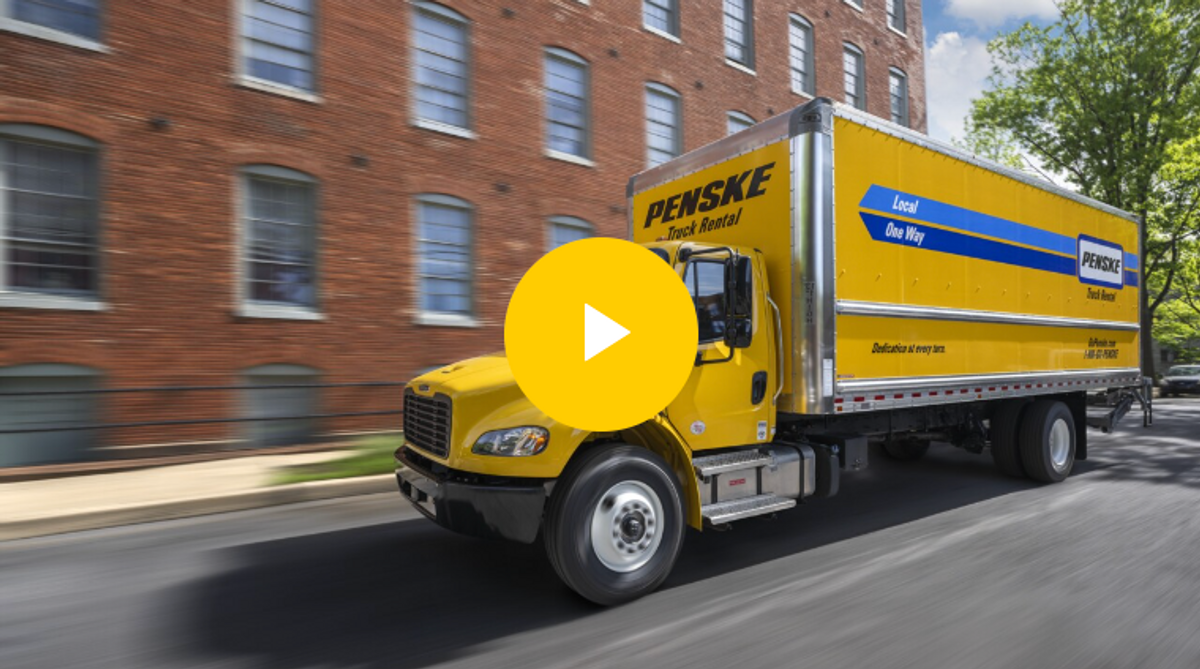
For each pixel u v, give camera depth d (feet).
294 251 30.42
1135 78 76.28
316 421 30.22
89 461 24.91
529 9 38.19
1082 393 25.94
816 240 15.58
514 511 12.16
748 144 17.19
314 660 10.41
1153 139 76.33
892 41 63.98
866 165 16.87
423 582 13.82
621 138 42.29
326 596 13.05
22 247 24.44
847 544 16.34
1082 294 25.48
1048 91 79.92
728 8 49.75
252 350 28.86
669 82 44.96
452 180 34.94
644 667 10.07
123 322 25.91
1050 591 13.03
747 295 14.65
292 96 29.99
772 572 14.34
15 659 10.43
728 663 10.16
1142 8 74.49
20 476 21.62
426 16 34.60
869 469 26.43
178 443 26.91
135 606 12.57
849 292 16.29
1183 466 27.17
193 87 27.61
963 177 19.99
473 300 35.88
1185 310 119.24
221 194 28.19
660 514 13.16
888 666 10.01
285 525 18.15
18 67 24.11
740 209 17.25
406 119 33.53
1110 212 27.50
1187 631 11.21
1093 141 78.18
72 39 25.08
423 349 33.88
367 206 32.17
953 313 19.31
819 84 55.88
